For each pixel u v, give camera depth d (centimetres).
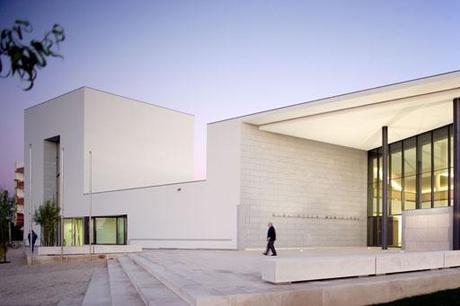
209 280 988
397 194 3325
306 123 2772
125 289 1092
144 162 4691
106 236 4009
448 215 2216
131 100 4638
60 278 1514
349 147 3525
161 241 3362
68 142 4419
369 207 3600
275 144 3030
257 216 2880
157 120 4856
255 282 948
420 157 3114
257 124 2906
